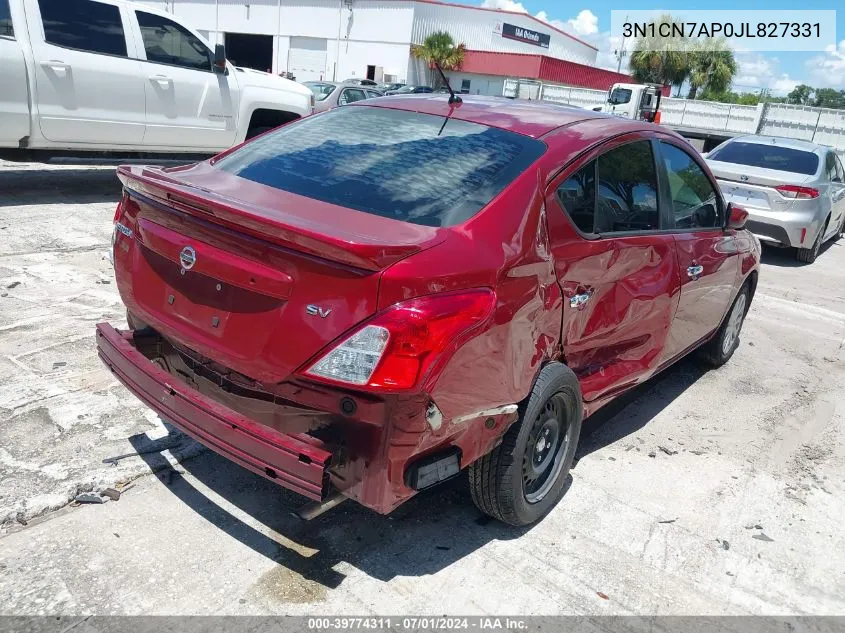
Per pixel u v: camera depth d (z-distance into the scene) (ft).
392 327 7.33
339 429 7.82
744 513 11.82
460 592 9.11
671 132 13.84
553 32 196.34
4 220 22.34
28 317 15.53
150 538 9.38
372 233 8.25
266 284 7.80
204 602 8.43
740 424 15.35
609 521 11.10
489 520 10.74
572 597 9.30
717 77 151.23
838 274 32.50
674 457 13.48
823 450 14.52
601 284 10.82
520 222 9.21
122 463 10.82
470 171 9.74
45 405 12.05
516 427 9.52
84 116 24.47
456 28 169.27
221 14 171.53
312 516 8.46
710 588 9.85
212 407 8.25
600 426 14.57
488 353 8.34
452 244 8.32
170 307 8.98
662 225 12.87
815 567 10.61
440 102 11.98
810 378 18.60
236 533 9.70
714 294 15.40
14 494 9.77
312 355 7.59
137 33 25.54
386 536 10.05
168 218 8.80
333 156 10.38
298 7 163.02
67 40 23.80
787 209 31.73
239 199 9.05
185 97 27.09
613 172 11.40
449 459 8.41
